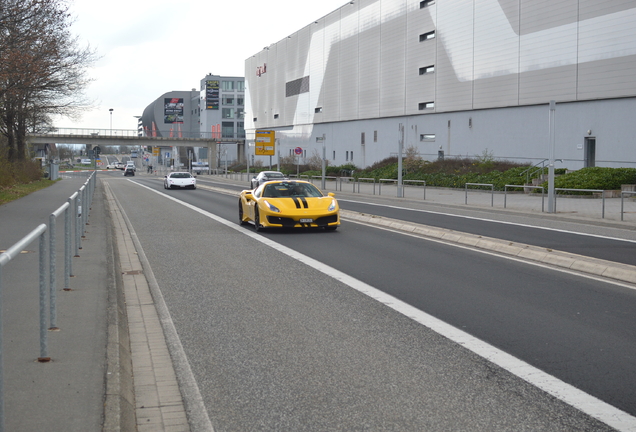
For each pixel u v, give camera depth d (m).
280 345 6.07
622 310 7.54
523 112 43.56
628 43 35.38
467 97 49.16
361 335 6.41
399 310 7.52
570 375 5.15
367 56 64.75
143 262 11.36
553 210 21.67
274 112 92.56
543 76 41.38
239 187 50.12
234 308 7.66
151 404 4.54
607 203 26.11
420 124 56.03
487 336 6.37
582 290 8.77
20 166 42.09
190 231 16.69
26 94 30.72
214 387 4.89
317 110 77.62
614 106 36.62
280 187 17.31
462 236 14.36
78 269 9.47
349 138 69.56
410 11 56.78
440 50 52.47
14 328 6.05
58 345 5.48
